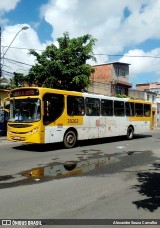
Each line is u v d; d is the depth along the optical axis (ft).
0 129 75.82
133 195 24.58
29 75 84.94
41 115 47.75
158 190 26.18
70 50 82.64
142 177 31.17
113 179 30.04
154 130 127.65
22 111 49.39
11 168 34.68
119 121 67.82
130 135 72.33
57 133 50.75
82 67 82.23
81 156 44.57
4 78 92.22
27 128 48.16
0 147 53.93
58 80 83.66
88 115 58.13
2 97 86.12
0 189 25.76
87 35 84.33
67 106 52.95
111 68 150.61
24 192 24.89
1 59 78.74
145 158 43.42
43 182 28.35
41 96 47.88
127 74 159.84
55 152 48.29
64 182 28.50
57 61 81.10
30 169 34.30
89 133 58.39
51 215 19.62
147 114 79.20
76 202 22.41
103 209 20.97
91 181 29.09
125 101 70.28
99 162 39.52
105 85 143.13
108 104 64.28
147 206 21.77
